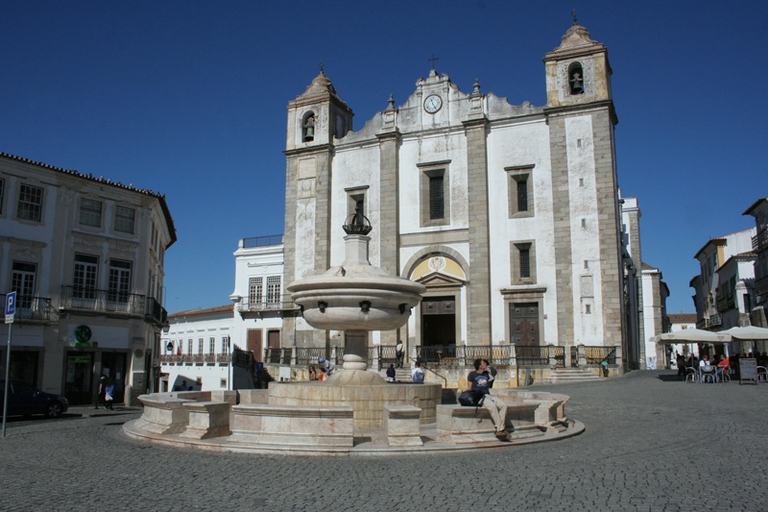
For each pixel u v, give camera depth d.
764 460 8.78
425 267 35.00
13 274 25.81
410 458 9.16
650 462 8.73
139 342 29.38
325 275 12.92
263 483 7.59
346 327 13.14
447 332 38.34
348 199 37.34
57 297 26.95
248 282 44.72
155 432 11.60
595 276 30.89
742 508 6.25
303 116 39.69
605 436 11.49
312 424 9.84
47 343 26.22
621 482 7.47
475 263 33.22
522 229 32.88
